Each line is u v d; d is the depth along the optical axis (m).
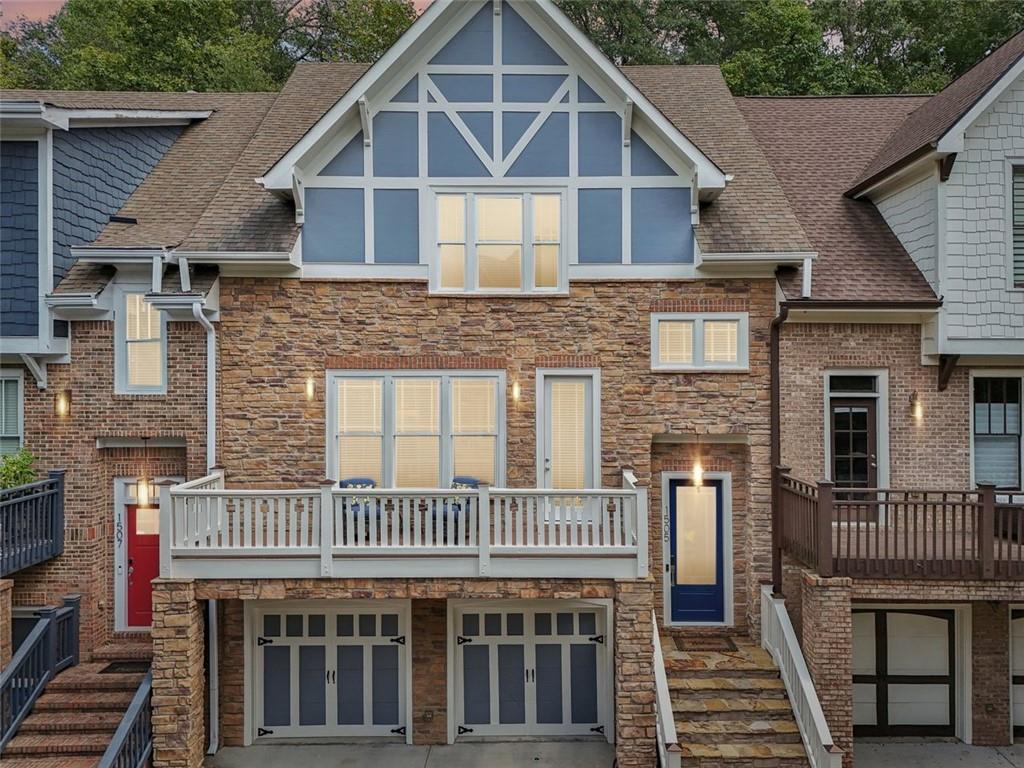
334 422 11.68
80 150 12.19
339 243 11.63
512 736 11.60
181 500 9.73
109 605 12.12
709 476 12.12
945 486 11.85
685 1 27.56
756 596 11.67
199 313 11.11
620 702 9.60
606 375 11.72
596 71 11.53
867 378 12.02
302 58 30.17
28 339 11.39
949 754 11.03
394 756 10.93
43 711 10.43
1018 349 11.37
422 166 11.66
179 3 23.48
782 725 9.94
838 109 16.73
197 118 15.26
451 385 11.75
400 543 10.00
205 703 11.07
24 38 25.94
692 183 11.53
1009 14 24.09
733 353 11.80
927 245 11.90
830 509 9.64
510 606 11.65
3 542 10.50
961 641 11.56
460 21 11.60
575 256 11.70
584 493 9.69
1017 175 11.51
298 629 11.64
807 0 27.08
